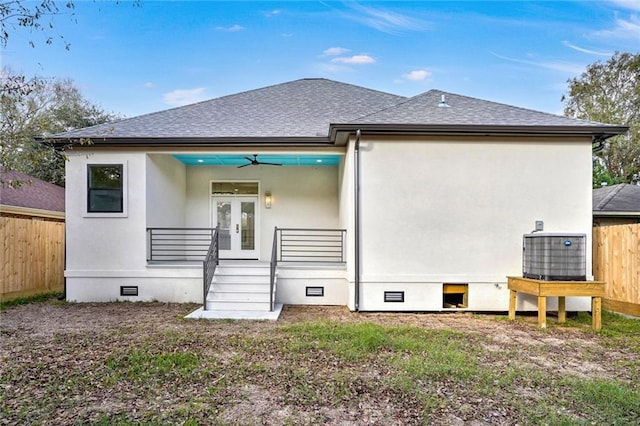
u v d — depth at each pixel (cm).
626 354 532
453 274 825
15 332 618
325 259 1145
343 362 473
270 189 1167
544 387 404
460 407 352
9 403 355
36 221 998
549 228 827
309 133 917
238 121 1009
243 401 363
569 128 795
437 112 882
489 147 835
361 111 1088
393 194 830
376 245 828
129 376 422
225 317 737
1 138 751
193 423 316
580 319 767
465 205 832
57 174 1708
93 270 898
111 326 662
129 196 902
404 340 566
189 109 1108
